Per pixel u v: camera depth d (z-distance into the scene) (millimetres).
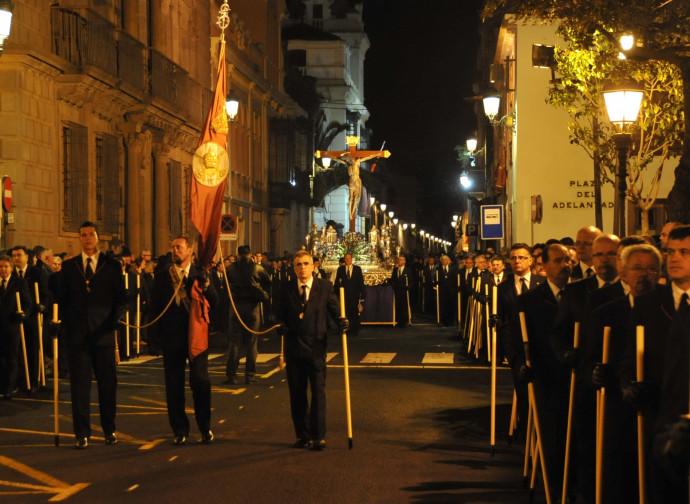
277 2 52719
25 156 20516
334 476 8906
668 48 14055
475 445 10414
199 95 33781
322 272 30562
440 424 11688
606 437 6609
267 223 50250
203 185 11984
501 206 24547
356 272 26484
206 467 9312
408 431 11242
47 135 21703
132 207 27141
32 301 14336
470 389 14703
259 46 48250
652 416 5727
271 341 24109
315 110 65000
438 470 9148
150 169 28969
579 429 7457
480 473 9031
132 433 11273
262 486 8508
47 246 21578
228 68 40438
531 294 8461
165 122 29469
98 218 24859
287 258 36656
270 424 11820
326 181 65000
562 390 8148
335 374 16656
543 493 8250
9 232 20000
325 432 10273
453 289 29969
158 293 10633
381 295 30031
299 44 82688
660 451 4664
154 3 29797
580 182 27969
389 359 19172
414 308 43531
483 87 53312
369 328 29547
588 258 9516
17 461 9641
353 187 37188
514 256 10961
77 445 10336
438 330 28500
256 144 47812
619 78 18969
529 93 28016
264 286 15680
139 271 20797
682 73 14180
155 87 28047
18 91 20281
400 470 9164
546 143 28016
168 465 9414
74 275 10570
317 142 66375
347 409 10266
